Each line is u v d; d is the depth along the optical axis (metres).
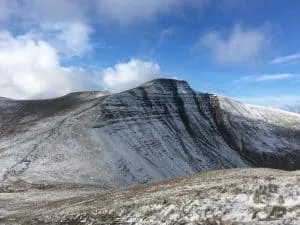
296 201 28.45
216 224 28.44
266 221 27.41
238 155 189.00
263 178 32.84
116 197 39.56
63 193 63.53
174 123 174.00
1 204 53.62
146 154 136.88
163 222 30.39
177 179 42.69
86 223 33.97
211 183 35.19
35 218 39.19
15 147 102.81
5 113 154.00
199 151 169.75
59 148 105.31
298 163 197.75
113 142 124.25
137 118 152.25
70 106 151.50
